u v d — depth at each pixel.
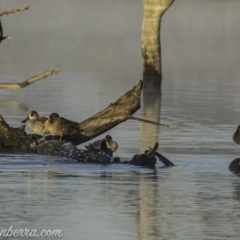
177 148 74.81
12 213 49.75
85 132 74.31
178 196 54.78
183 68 161.38
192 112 102.19
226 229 47.19
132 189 56.72
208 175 62.09
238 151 73.44
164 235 45.97
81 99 111.69
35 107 103.19
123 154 71.31
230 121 94.06
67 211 50.44
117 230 46.72
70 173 62.00
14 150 71.69
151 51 135.00
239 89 128.38
